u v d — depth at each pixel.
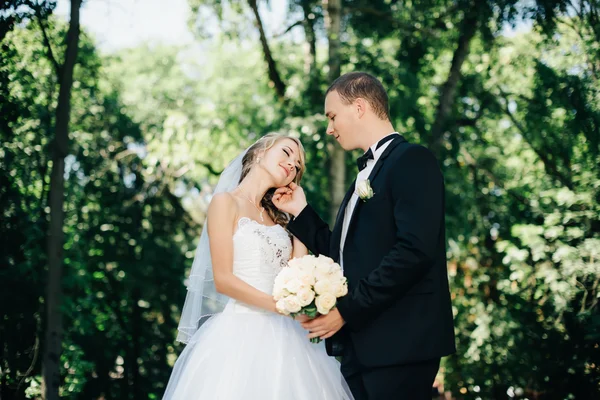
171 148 10.36
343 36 9.82
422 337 2.61
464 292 10.90
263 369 2.88
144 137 13.27
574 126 6.96
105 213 12.47
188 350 3.13
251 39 9.91
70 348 8.83
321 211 9.64
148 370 12.86
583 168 7.16
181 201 14.48
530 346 8.51
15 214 7.00
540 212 8.65
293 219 3.26
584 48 6.63
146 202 13.17
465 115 10.55
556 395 7.84
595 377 7.07
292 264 2.71
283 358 2.92
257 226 3.14
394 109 9.11
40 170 7.31
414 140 9.50
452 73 9.30
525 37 8.35
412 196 2.59
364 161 2.90
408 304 2.65
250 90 11.28
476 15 8.42
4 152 6.76
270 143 3.28
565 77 7.04
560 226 7.57
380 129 2.88
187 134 10.16
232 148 10.80
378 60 9.34
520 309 9.27
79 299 10.12
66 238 10.12
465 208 10.23
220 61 12.78
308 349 3.07
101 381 11.03
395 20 9.26
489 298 10.64
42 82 7.37
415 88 9.34
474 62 9.91
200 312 3.21
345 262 2.79
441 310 2.68
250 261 3.07
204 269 3.23
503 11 7.96
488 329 8.89
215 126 10.36
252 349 2.93
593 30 6.56
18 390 7.02
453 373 10.37
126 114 13.45
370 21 9.67
